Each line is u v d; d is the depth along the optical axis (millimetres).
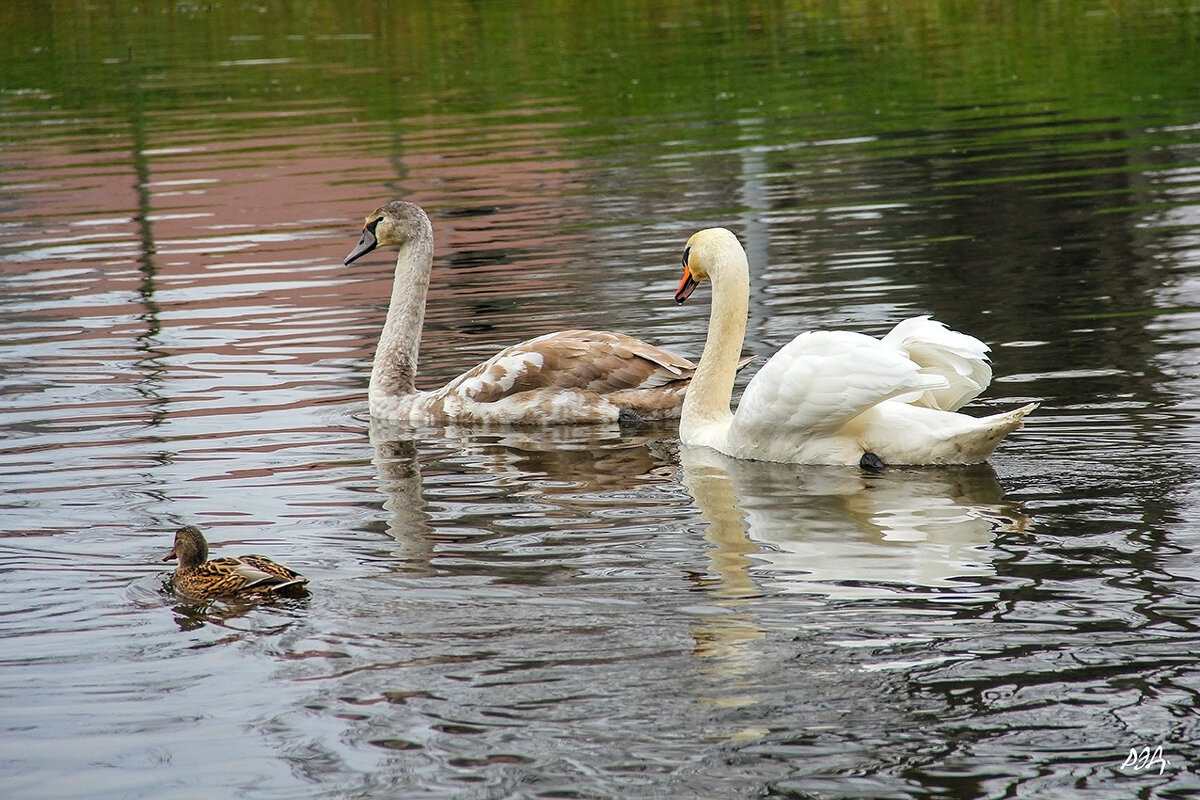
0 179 28203
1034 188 23047
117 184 27250
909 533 9484
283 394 14539
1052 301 16203
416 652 7777
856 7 48281
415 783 6488
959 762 6445
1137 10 43969
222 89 38281
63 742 6992
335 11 52094
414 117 33406
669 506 10492
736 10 48875
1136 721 6707
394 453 12547
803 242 20266
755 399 11672
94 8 54344
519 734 6848
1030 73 35500
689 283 13180
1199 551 8781
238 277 20203
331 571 9156
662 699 7094
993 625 7793
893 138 28578
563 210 23484
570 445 12828
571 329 16219
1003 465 10938
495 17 49438
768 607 8203
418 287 14469
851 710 6914
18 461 12164
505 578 8906
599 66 39594
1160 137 26781
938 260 18656
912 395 11539
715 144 28688
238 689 7438
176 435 13031
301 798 6434
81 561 9547
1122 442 11227
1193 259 17672
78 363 15852
